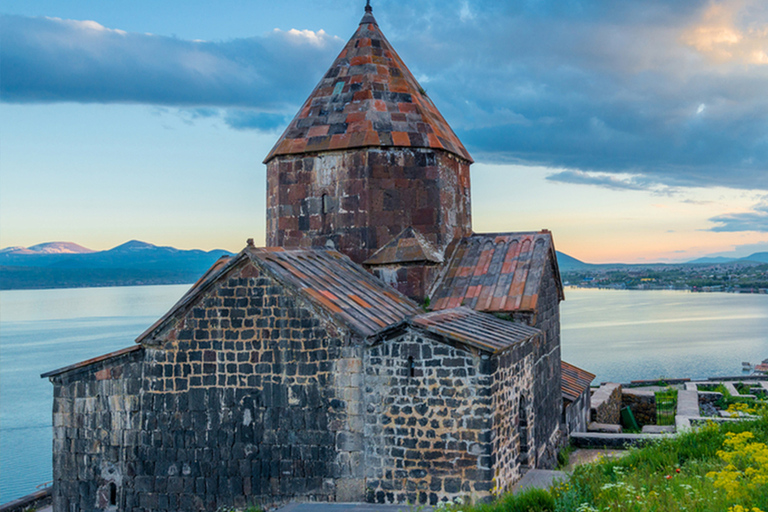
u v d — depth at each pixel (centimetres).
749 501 945
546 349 1977
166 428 1528
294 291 1473
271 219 2069
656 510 969
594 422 2594
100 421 1566
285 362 1480
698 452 1361
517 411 1568
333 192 1952
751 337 13250
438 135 2012
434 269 1912
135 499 1538
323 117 2030
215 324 1515
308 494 1460
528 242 1988
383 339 1428
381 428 1425
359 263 1917
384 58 2144
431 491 1387
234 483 1493
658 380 3903
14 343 13662
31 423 6562
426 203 1955
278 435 1479
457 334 1391
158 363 1538
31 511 1886
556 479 1407
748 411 1525
